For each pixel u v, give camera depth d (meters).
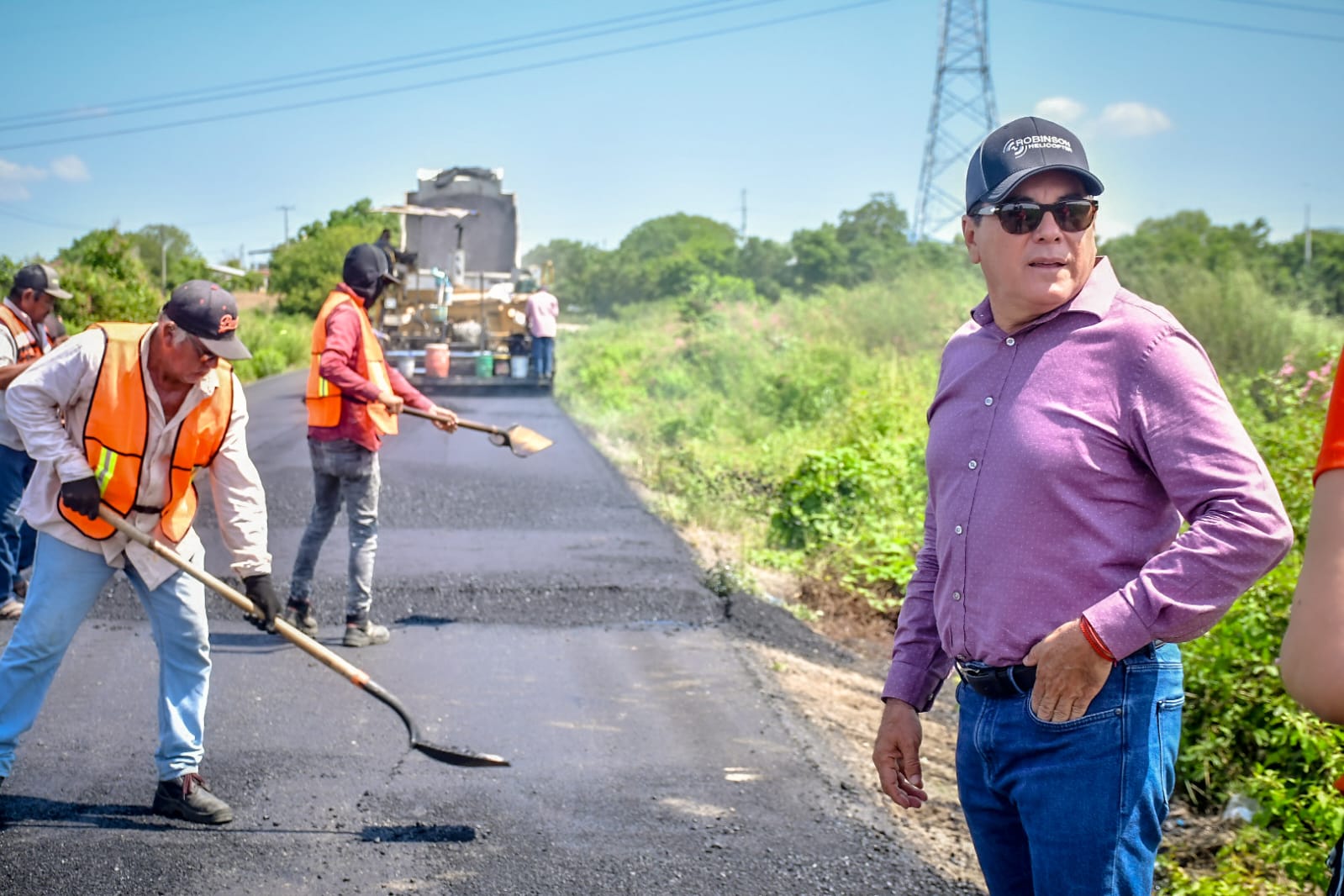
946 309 23.83
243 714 5.06
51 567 3.91
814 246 57.53
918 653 2.71
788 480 10.08
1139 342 2.27
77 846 3.78
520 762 4.70
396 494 10.14
